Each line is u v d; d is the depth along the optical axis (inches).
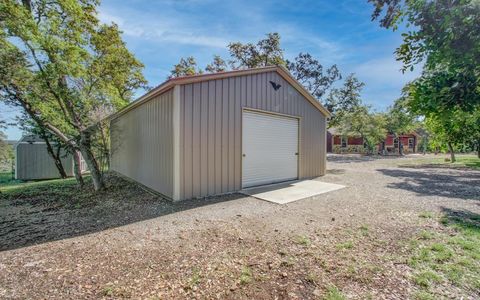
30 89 241.8
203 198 210.8
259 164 268.7
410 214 157.2
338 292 76.6
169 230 134.6
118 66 374.9
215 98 224.1
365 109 912.3
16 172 444.5
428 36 67.5
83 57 265.1
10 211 187.2
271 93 278.5
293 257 100.5
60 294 76.5
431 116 82.1
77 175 290.8
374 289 78.1
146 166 270.8
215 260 98.7
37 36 214.5
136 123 306.7
